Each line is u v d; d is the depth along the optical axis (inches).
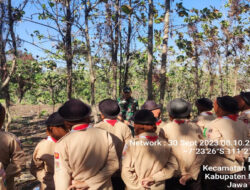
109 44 253.0
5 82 185.5
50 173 92.3
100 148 76.1
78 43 214.5
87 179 73.9
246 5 326.6
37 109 674.2
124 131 107.7
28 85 315.0
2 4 172.2
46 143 92.0
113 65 281.0
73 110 75.0
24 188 151.4
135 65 362.0
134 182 83.7
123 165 85.0
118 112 108.8
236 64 376.5
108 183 79.9
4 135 87.9
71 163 72.4
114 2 254.4
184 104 101.9
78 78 379.6
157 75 332.8
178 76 497.4
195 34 295.9
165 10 259.0
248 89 447.8
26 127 409.7
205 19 282.2
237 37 332.8
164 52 265.0
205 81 418.3
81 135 74.0
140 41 305.0
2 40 175.6
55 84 379.6
